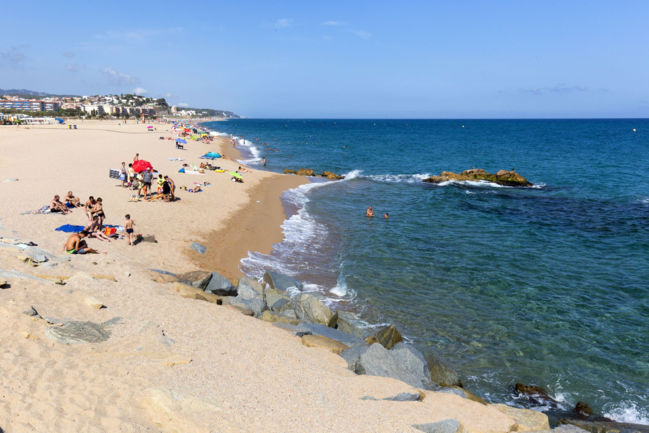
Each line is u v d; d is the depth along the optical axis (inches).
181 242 738.2
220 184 1311.5
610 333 540.4
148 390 281.1
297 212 1132.5
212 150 2470.5
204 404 278.5
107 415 259.1
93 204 722.2
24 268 459.8
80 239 581.0
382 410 308.0
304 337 451.2
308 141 4037.9
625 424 371.2
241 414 276.5
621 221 1082.1
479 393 426.6
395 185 1644.9
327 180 1738.4
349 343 475.2
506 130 6584.6
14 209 759.7
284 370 350.0
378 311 588.1
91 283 455.2
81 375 296.0
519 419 343.0
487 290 661.3
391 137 4795.8
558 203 1314.0
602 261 789.9
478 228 1016.2
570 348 507.8
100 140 2402.8
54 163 1390.3
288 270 714.8
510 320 571.2
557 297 639.1
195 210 954.7
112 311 406.6
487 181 1705.2
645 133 5270.7
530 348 507.5
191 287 523.5
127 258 597.6
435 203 1305.4
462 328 550.3
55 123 4566.9
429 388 391.9
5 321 338.6
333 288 657.0
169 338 367.9
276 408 289.9
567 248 865.5
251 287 597.6
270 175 1695.4
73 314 382.3
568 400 421.4
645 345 514.6
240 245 793.6
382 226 1021.2
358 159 2519.7
